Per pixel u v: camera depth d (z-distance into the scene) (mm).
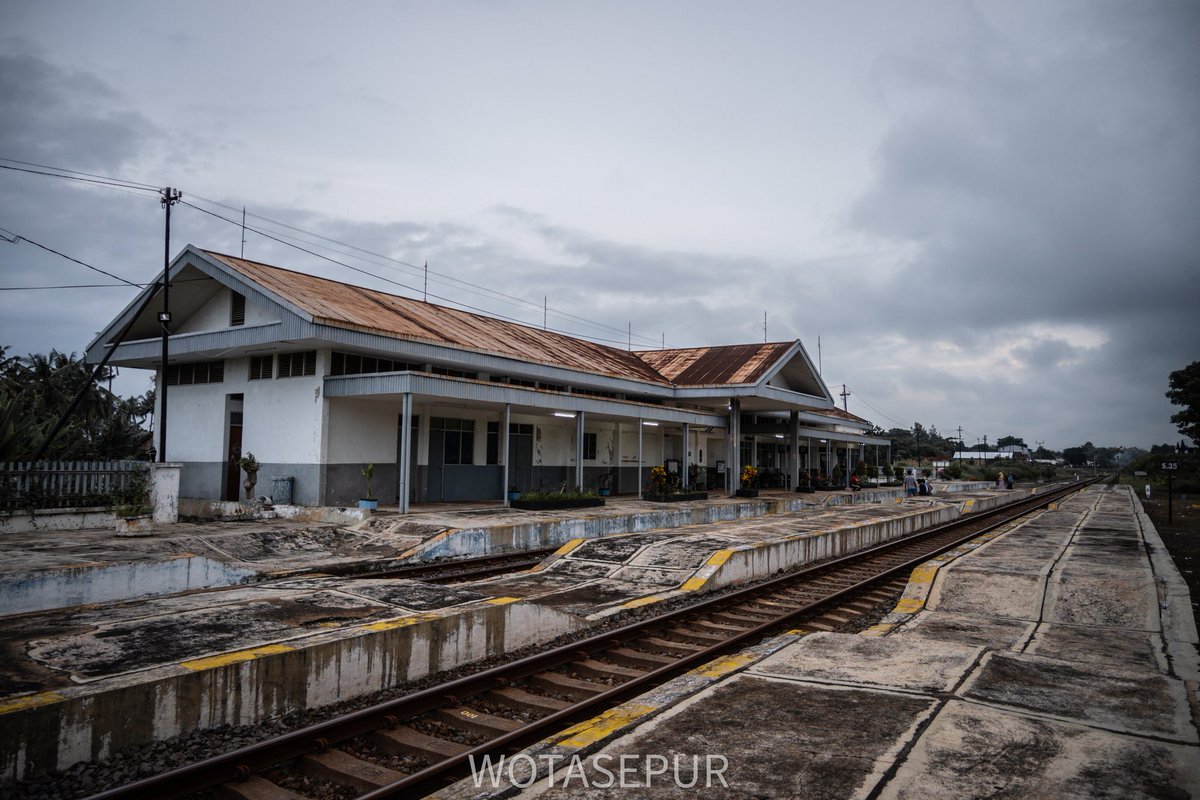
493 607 7867
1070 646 7551
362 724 5594
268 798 4605
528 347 27016
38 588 10039
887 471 57250
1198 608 9617
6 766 4562
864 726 4914
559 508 22250
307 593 9156
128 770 4938
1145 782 4066
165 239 18203
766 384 32438
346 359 20250
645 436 35031
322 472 19438
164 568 11438
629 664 7598
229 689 5695
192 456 22844
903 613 9586
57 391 30188
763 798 3900
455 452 24250
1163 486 53094
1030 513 30344
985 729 4852
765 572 13367
